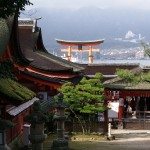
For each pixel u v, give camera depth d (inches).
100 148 1603.1
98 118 2202.3
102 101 1974.7
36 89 1891.0
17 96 1107.9
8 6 691.4
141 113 2536.9
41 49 2448.3
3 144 596.7
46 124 1830.7
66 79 2123.5
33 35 2261.3
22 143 1443.2
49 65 2101.4
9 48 1300.4
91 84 1961.1
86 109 1948.8
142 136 2064.5
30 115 796.0
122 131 2253.9
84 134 1972.2
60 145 1208.8
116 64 3506.4
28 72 1825.8
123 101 2447.1
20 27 2273.6
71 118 2006.6
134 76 2486.5
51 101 1540.4
